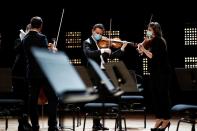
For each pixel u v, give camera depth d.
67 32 11.55
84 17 11.45
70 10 11.48
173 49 11.08
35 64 5.62
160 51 5.95
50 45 6.61
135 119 9.35
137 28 11.24
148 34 6.35
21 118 6.43
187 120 5.39
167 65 6.00
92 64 3.63
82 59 11.47
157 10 11.12
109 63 4.87
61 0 11.48
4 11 11.45
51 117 5.67
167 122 6.03
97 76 3.62
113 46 7.54
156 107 6.04
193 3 10.96
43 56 1.99
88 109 6.08
